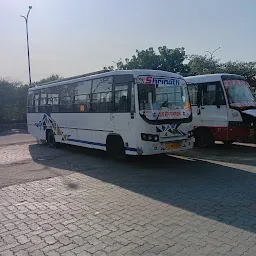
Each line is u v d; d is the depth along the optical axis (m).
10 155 11.86
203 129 11.85
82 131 11.23
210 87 11.47
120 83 9.05
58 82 12.95
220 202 5.54
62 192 6.52
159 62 36.50
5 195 6.45
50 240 4.23
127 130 8.82
